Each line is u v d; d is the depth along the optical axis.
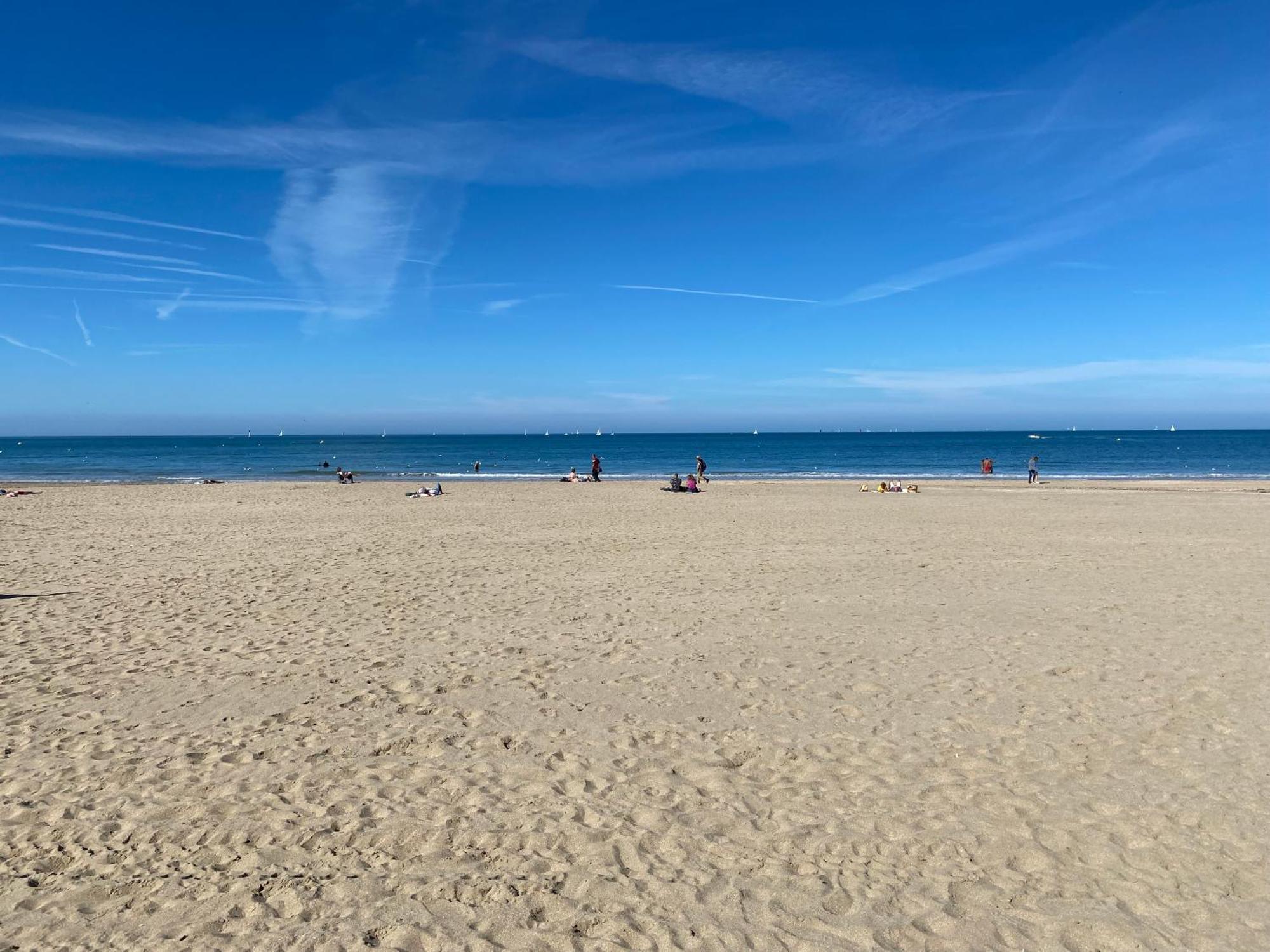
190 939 3.46
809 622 9.15
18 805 4.67
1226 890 3.82
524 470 61.09
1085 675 7.11
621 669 7.38
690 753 5.47
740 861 4.11
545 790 4.93
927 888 3.87
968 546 15.50
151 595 10.77
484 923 3.60
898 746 5.58
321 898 3.78
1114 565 13.02
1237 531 18.02
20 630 8.81
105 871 3.99
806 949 3.42
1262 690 6.64
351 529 18.86
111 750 5.48
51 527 19.30
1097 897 3.78
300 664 7.51
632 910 3.70
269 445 136.62
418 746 5.59
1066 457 78.12
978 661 7.55
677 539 16.62
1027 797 4.79
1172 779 5.00
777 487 35.19
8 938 3.45
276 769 5.20
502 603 10.24
